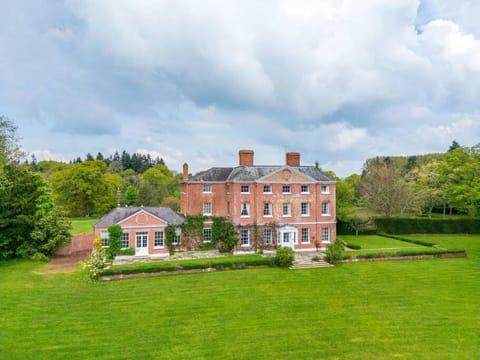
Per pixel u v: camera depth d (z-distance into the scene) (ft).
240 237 138.00
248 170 146.82
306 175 145.38
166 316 73.26
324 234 148.15
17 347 59.16
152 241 131.85
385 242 159.74
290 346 60.23
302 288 92.12
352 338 63.26
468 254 135.33
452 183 202.18
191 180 151.84
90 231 187.21
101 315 73.51
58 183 230.68
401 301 82.64
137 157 563.89
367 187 220.84
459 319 71.97
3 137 177.47
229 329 67.05
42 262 120.16
